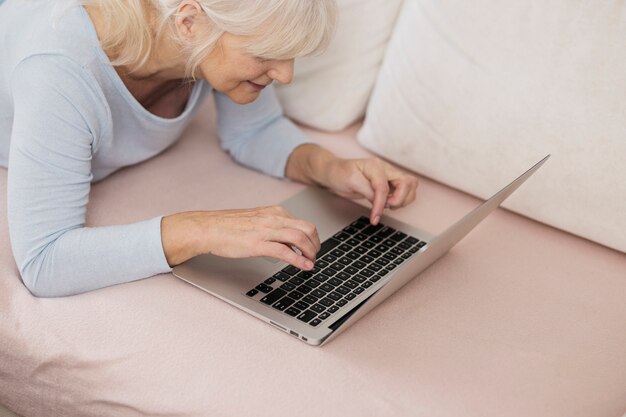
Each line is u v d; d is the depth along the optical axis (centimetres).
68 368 114
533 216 139
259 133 155
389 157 153
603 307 124
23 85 121
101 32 125
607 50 129
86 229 122
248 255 118
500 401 106
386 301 121
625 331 119
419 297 122
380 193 137
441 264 130
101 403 113
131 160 145
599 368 113
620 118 129
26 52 122
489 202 115
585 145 131
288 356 110
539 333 117
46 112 119
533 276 129
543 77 134
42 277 119
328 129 164
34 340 115
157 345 112
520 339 116
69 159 121
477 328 117
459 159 143
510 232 139
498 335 116
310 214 139
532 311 122
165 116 147
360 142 159
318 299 118
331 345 112
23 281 124
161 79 136
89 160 126
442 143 144
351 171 141
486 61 138
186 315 116
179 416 106
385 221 138
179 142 159
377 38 159
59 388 116
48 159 119
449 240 120
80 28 123
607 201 131
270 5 114
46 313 118
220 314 117
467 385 108
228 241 118
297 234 117
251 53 120
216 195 144
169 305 118
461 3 141
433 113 145
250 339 113
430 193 148
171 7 120
